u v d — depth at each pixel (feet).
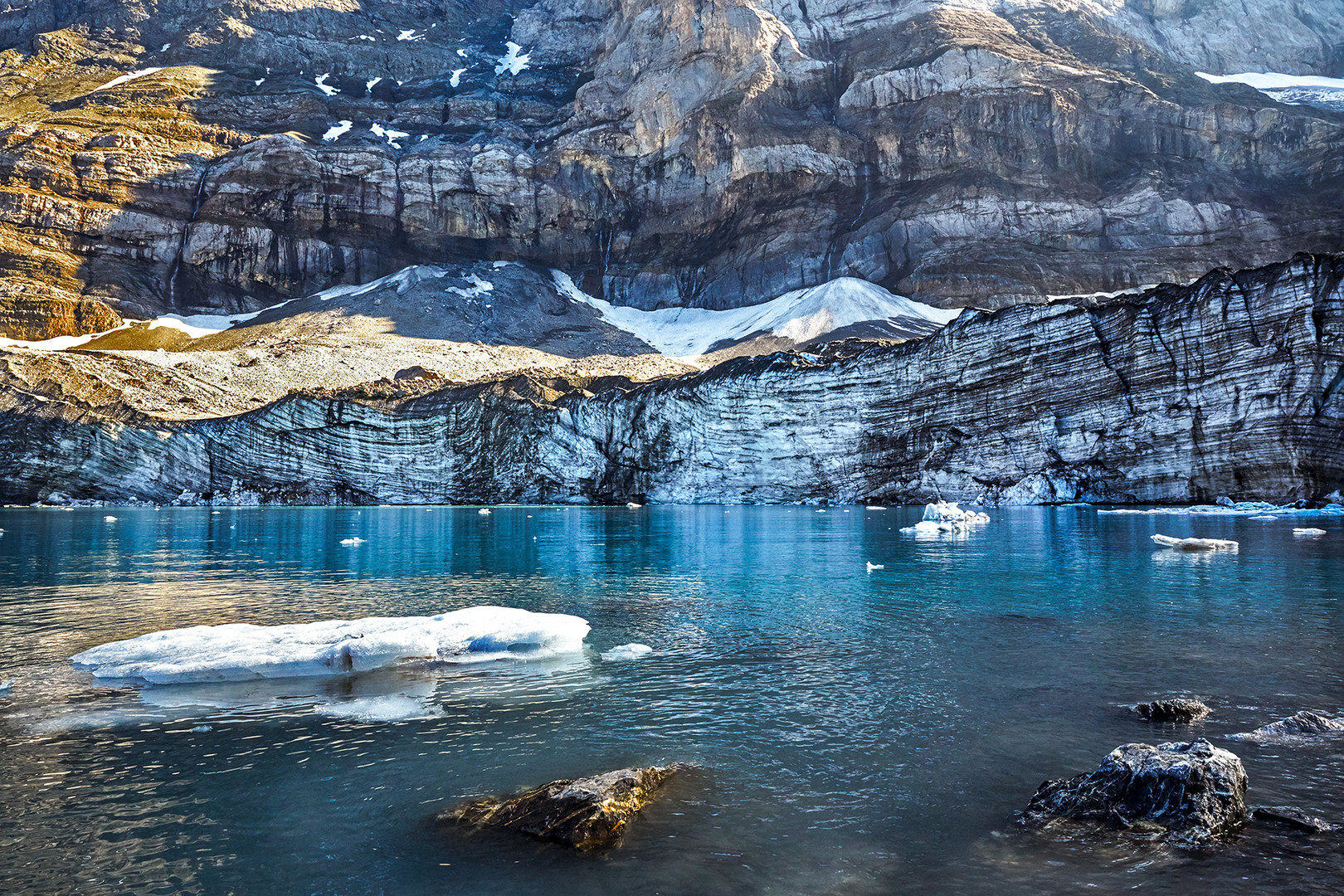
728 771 25.21
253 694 34.47
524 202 508.53
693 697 33.14
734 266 478.59
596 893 18.17
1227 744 25.88
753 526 129.80
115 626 48.34
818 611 52.08
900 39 493.77
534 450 229.86
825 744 27.32
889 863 19.30
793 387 201.16
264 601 57.26
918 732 28.27
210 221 448.24
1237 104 439.22
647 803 22.90
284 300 463.83
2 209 404.98
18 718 31.17
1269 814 20.83
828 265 460.55
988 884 18.21
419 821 22.22
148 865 19.81
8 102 484.74
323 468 232.12
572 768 25.64
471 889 18.47
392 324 415.85
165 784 24.82
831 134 473.67
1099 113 437.17
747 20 493.77
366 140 507.71
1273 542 87.92
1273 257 380.37
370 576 71.20
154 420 227.81
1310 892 17.39
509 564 79.61
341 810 22.93
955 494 179.42
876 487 191.42
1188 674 34.53
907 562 76.84
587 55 586.86
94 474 219.41
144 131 460.14
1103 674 34.99
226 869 19.60
